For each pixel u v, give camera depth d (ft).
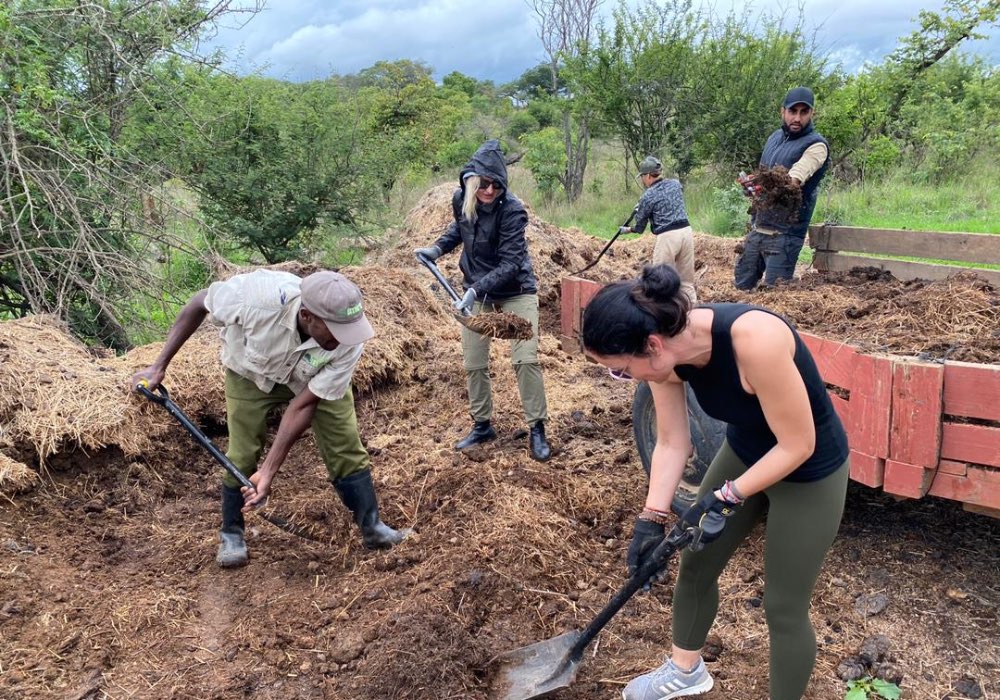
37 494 12.72
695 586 8.11
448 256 26.50
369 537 11.89
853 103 45.14
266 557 11.94
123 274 25.07
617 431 15.62
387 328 19.30
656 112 50.26
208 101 33.73
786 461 6.73
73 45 25.82
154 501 13.53
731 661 9.46
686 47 47.75
